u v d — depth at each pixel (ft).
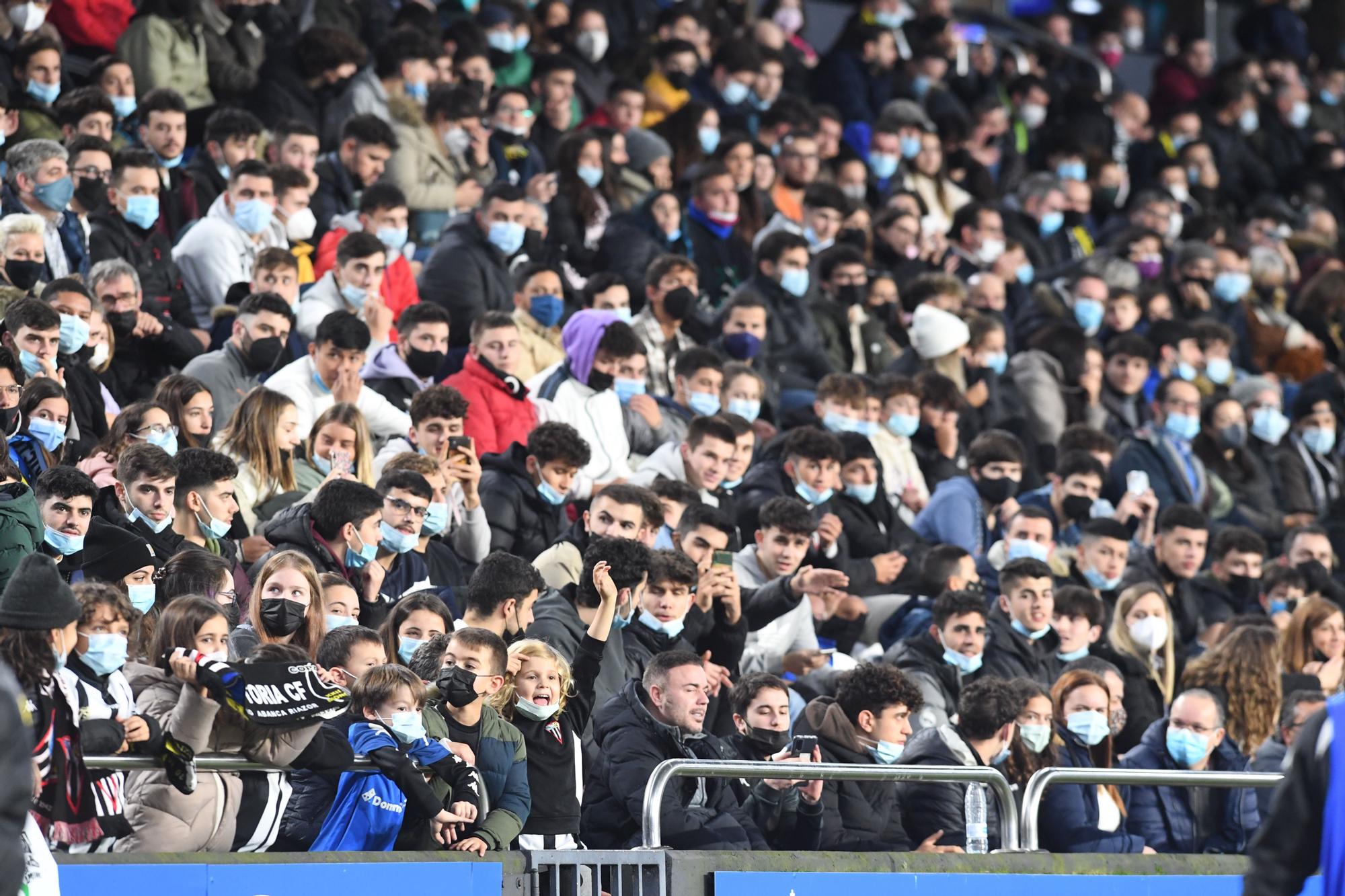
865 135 205.05
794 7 228.02
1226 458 167.02
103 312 109.19
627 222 157.38
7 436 94.27
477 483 111.24
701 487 124.98
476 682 81.05
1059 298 180.14
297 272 124.77
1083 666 110.63
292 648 75.20
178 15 153.48
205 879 70.33
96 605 73.15
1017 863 88.53
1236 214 234.58
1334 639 130.62
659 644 100.73
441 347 123.75
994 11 257.55
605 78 192.65
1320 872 50.01
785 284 152.76
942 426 146.82
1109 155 222.69
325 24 171.01
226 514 95.35
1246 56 240.53
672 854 80.59
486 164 159.12
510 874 78.18
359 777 76.89
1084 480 143.02
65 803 65.72
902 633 123.85
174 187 136.67
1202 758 106.11
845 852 84.53
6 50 138.31
